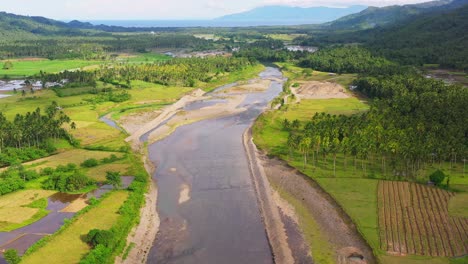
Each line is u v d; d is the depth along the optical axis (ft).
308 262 335.06
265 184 487.20
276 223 396.16
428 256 327.47
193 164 566.77
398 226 372.79
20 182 467.93
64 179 469.57
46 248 340.39
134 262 337.72
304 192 460.14
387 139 507.30
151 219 411.34
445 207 404.16
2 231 375.04
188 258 347.77
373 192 443.73
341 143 517.14
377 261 324.19
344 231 375.66
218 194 471.21
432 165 509.35
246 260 344.28
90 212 404.57
